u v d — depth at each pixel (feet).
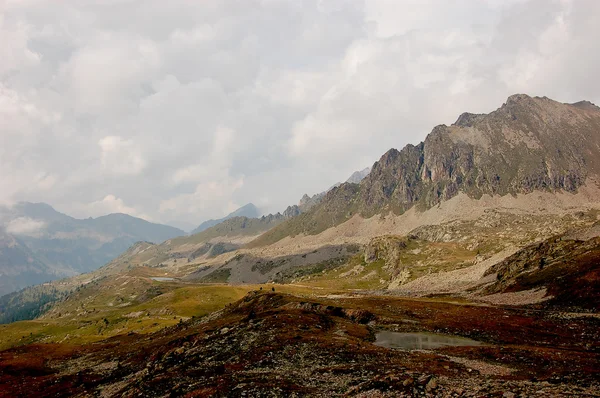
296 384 139.33
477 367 155.53
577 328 237.04
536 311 317.01
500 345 213.66
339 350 198.70
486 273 654.53
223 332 278.67
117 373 241.76
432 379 124.57
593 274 345.92
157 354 264.31
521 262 543.39
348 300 465.47
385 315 343.46
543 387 114.32
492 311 335.26
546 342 215.92
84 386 220.43
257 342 227.61
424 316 335.26
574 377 128.36
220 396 131.44
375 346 214.69
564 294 344.69
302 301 407.44
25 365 311.47
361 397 117.50
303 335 240.32
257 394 129.80
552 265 456.86
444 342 232.94
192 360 204.03
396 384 125.29
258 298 459.73
